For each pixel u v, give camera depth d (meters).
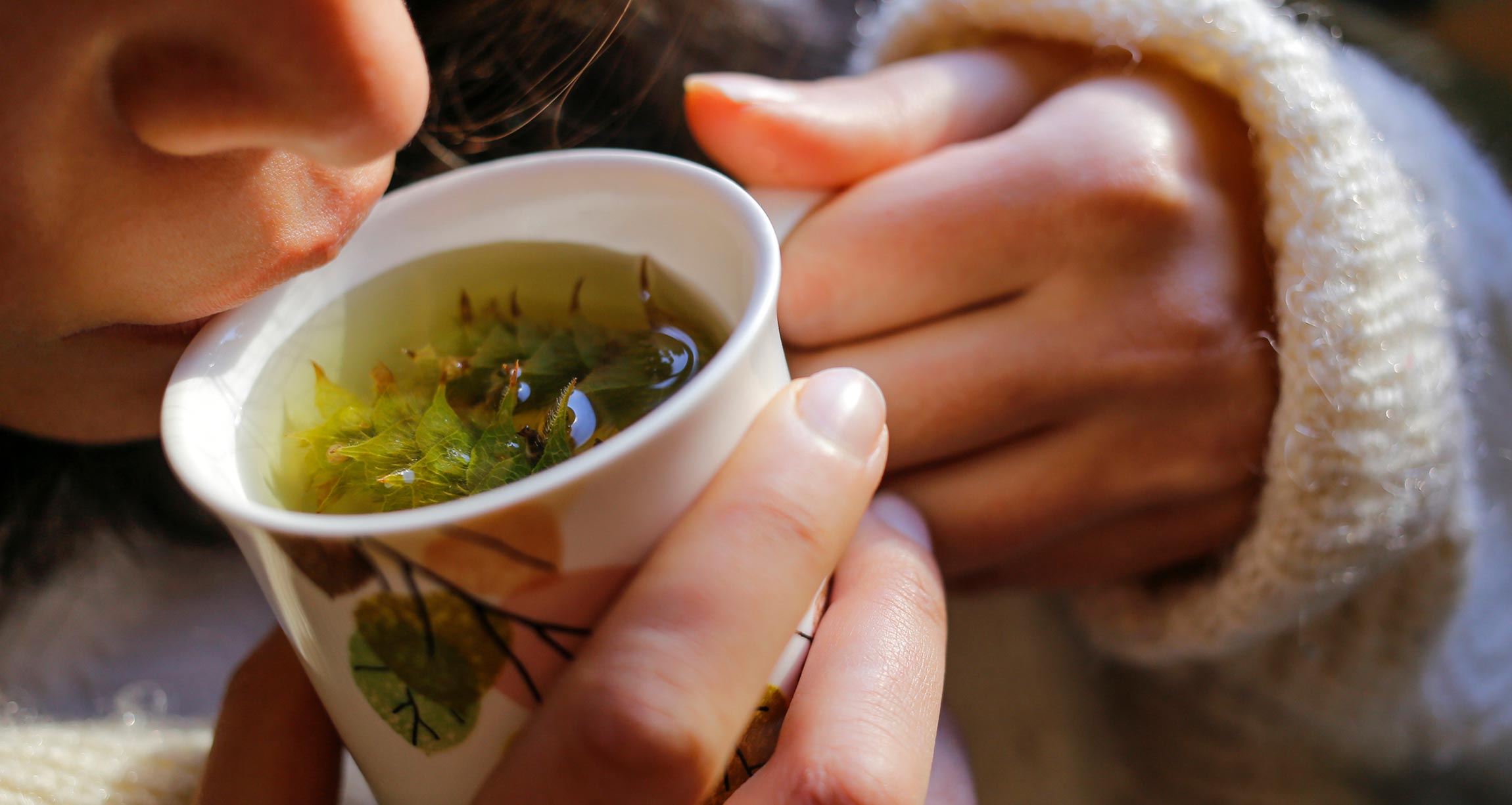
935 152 0.26
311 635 0.19
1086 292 0.25
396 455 0.21
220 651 0.42
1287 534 0.25
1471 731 0.33
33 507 0.34
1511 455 0.34
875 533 0.24
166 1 0.18
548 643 0.19
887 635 0.22
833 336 0.25
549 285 0.23
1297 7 0.33
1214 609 0.26
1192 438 0.25
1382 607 0.29
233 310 0.22
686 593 0.19
